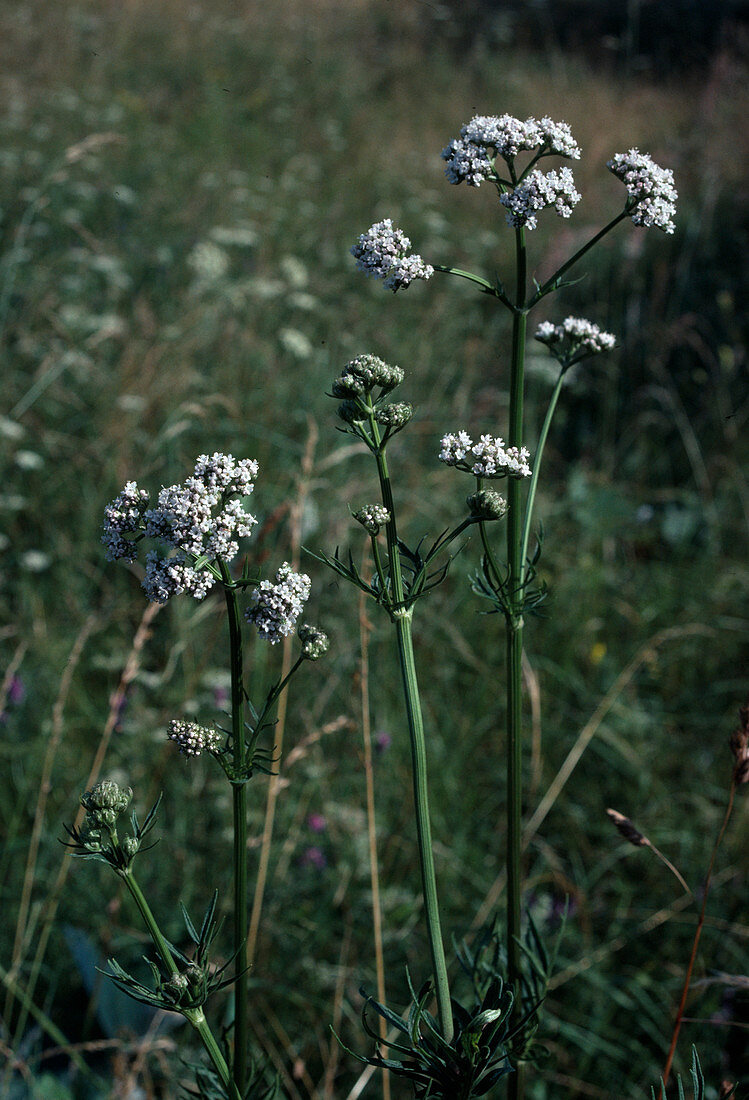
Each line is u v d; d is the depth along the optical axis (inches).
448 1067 48.0
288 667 124.7
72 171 295.1
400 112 442.0
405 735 138.8
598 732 138.3
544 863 124.5
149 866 117.3
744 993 101.4
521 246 52.7
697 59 467.2
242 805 48.3
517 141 51.1
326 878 115.4
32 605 154.6
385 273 52.2
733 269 266.7
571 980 110.6
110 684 141.6
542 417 216.4
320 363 201.6
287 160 362.0
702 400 217.0
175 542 44.6
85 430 192.1
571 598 166.9
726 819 66.6
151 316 208.8
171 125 375.6
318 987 106.0
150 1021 97.7
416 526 173.6
